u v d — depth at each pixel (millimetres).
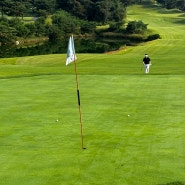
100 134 14336
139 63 46375
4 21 132875
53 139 13898
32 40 133250
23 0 180500
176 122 15844
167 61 47031
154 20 170250
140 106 19188
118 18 164875
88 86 25516
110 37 142125
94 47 106125
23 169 10961
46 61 56094
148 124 15633
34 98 21703
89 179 10070
